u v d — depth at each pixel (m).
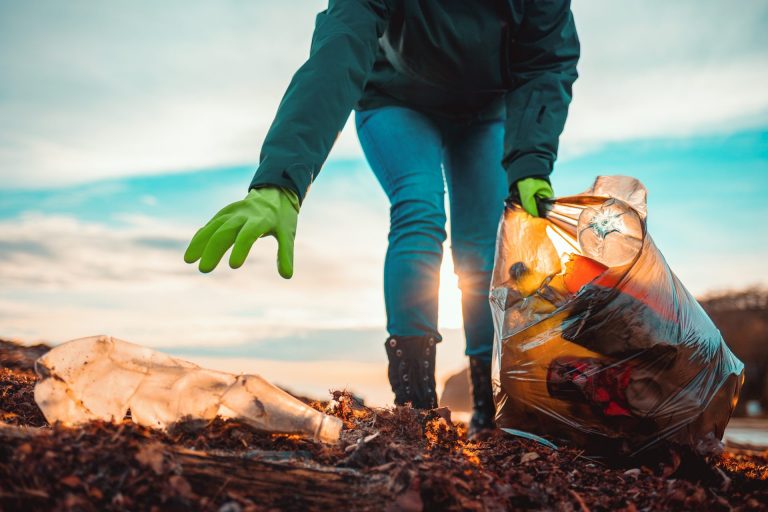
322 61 1.00
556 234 1.13
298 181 0.91
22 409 0.95
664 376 0.97
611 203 1.05
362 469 0.74
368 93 1.32
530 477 0.81
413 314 1.18
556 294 1.05
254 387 0.80
